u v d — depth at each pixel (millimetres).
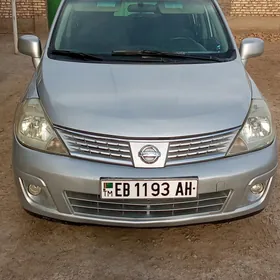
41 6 10789
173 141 2682
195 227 3225
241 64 3467
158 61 3402
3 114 5355
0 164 4082
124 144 2676
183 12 3902
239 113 2855
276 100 6047
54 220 2861
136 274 2771
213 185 2703
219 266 2848
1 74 7145
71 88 3010
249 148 2826
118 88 2992
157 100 2873
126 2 3949
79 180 2668
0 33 10602
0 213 3348
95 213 2777
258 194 2936
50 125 2809
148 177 2641
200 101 2891
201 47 3623
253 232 3186
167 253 2965
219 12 3982
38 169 2742
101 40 3625
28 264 2834
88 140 2709
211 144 2744
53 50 3541
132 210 2732
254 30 11570
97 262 2869
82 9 3910
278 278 2740
